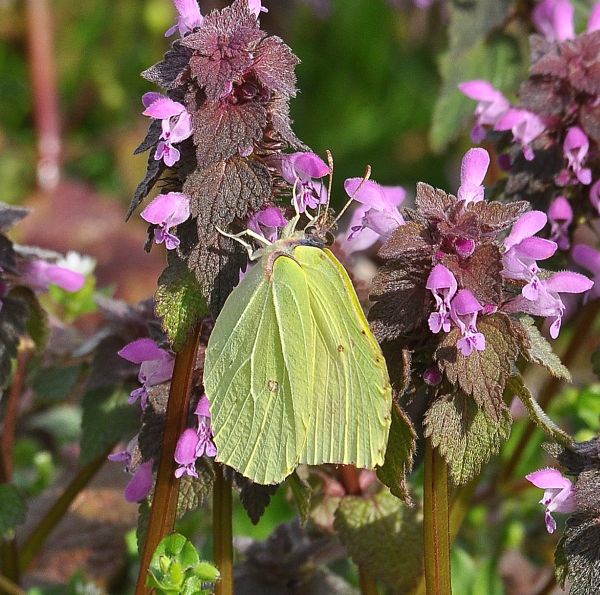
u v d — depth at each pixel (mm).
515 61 403
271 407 287
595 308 346
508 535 381
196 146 283
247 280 281
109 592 373
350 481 320
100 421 342
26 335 344
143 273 553
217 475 299
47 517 357
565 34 354
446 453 282
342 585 340
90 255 562
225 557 302
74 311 380
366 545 316
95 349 344
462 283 279
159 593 289
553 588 347
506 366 280
